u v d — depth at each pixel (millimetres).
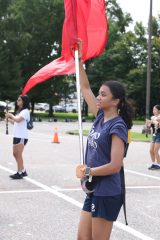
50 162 14523
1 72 51562
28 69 59312
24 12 58969
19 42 53719
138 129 37312
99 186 4238
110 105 4340
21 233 6594
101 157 4262
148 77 30516
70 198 8984
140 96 57938
